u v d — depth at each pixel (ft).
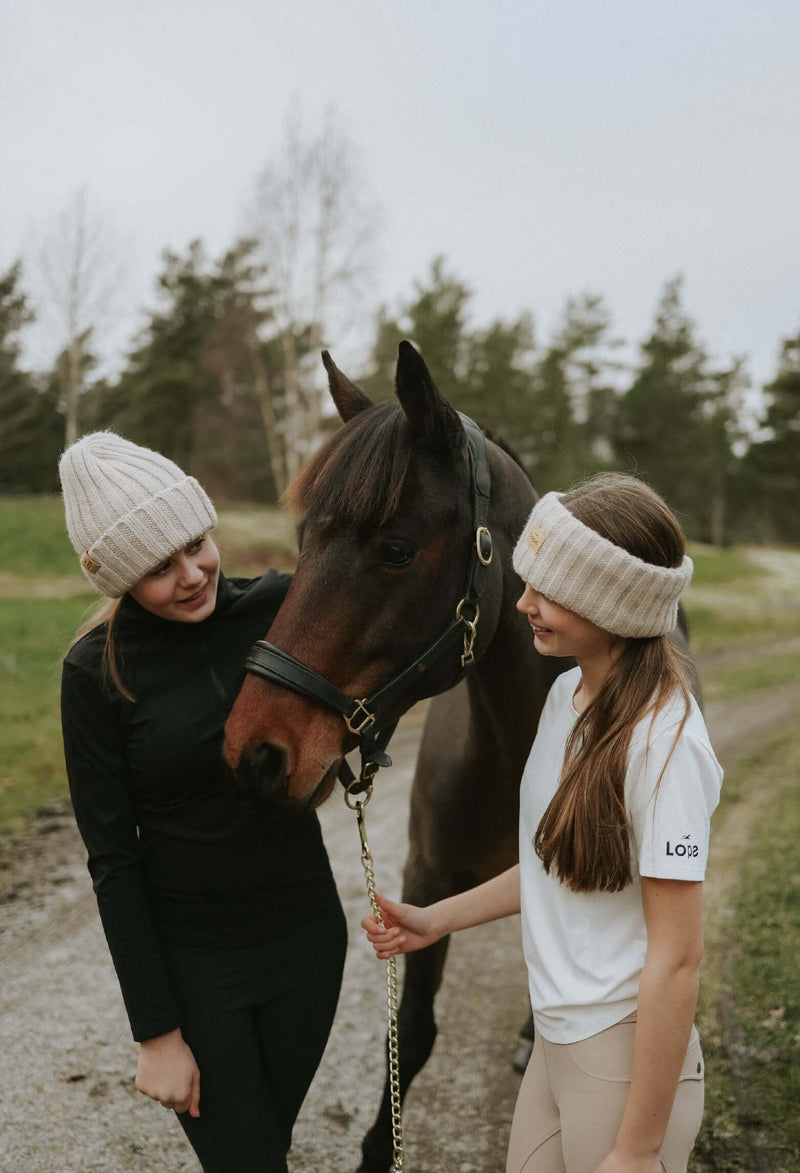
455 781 6.47
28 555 55.21
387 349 76.13
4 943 10.71
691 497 145.89
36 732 19.69
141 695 4.66
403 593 4.89
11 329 99.60
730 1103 7.84
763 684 35.78
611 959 4.06
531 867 4.52
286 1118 5.02
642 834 3.90
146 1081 4.49
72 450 4.45
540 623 4.35
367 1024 9.58
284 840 4.94
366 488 4.73
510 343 127.13
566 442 115.96
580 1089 4.03
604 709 4.13
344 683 4.83
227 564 56.24
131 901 4.54
